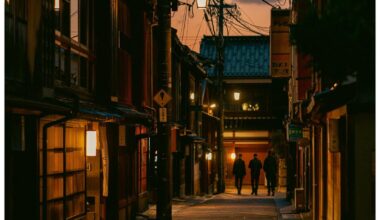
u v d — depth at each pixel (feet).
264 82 178.91
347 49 24.27
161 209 64.39
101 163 60.90
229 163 180.55
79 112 44.60
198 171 139.74
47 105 37.76
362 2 24.02
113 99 63.82
